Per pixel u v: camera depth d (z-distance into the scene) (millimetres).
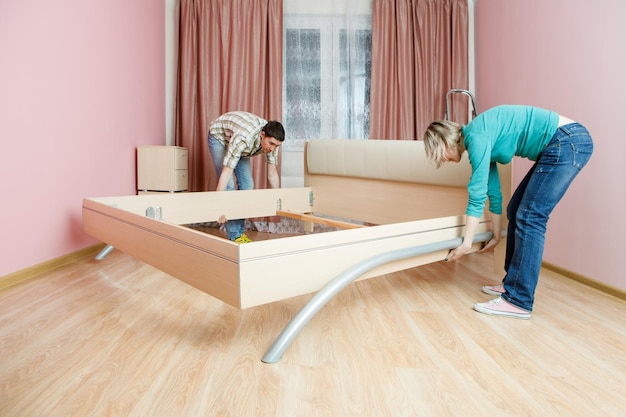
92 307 1642
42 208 2156
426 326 1494
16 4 1933
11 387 1017
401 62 3645
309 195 2980
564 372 1154
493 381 1096
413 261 1607
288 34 3781
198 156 3744
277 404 964
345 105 3787
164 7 3734
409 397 1007
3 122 1877
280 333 1307
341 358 1218
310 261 1238
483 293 1921
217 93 3707
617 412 958
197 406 948
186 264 1276
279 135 2396
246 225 3842
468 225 1646
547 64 2467
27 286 1904
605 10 1962
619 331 1473
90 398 972
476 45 3688
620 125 1873
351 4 3705
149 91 3432
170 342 1316
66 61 2314
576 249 2199
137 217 1569
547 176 1540
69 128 2359
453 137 1635
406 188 2449
